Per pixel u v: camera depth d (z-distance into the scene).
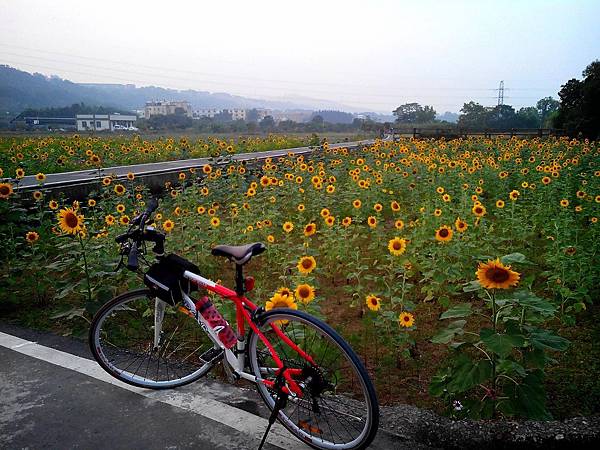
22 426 2.99
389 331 4.08
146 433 2.91
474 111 95.88
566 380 3.54
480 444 2.71
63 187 9.29
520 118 90.06
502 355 2.60
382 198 10.27
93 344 3.42
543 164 11.84
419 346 4.21
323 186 10.48
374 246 6.62
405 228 8.12
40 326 4.59
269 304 3.05
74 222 4.21
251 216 7.50
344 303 5.24
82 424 3.01
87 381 3.52
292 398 2.74
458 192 9.80
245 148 25.44
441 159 13.69
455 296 5.28
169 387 3.42
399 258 5.60
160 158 19.66
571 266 5.24
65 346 4.12
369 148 17.66
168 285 3.11
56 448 2.79
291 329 3.16
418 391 3.48
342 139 38.12
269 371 2.91
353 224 8.69
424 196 10.34
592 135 33.38
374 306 3.83
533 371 2.88
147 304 4.66
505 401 2.80
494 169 12.01
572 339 4.20
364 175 11.23
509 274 2.75
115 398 3.30
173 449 2.77
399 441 2.78
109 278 5.14
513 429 2.77
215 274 6.15
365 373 2.49
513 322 2.88
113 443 2.83
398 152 16.95
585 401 3.27
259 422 3.01
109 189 9.54
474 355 3.97
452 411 3.05
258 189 10.59
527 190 9.65
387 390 3.48
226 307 3.94
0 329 4.51
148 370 3.68
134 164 17.61
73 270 5.17
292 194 10.30
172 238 6.37
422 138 33.41
